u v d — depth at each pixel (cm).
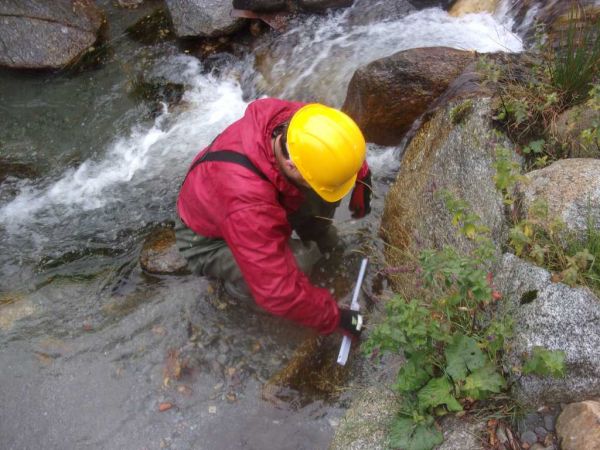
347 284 332
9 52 470
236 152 245
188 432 289
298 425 285
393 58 360
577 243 243
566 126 288
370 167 381
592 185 251
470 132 304
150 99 463
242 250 244
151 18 512
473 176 292
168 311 332
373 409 271
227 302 332
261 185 240
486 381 234
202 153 277
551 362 212
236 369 308
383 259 333
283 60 467
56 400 305
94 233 379
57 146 437
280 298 250
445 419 244
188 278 345
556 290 233
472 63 345
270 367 307
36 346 325
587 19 386
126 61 486
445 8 482
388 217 342
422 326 231
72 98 465
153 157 425
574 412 221
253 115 254
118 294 344
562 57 326
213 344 318
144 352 319
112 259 363
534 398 231
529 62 334
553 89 308
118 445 288
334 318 271
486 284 227
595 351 221
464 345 240
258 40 485
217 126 443
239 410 294
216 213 254
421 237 305
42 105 462
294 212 298
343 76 442
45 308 341
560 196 254
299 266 311
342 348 287
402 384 249
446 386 241
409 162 346
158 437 289
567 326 227
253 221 237
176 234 304
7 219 391
